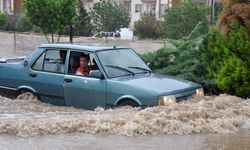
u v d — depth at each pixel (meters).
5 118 8.99
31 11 25.09
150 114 8.72
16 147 7.33
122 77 10.81
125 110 9.63
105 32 46.88
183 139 7.88
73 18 25.66
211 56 11.94
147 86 10.16
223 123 8.52
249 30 11.05
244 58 11.16
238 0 11.30
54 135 7.99
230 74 11.24
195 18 30.02
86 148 7.32
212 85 12.73
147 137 7.95
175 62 13.97
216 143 7.67
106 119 8.57
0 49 30.97
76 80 11.01
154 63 13.99
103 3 50.25
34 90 11.76
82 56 11.23
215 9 20.12
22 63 12.14
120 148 7.32
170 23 30.67
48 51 11.76
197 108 9.06
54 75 11.42
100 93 10.61
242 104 9.84
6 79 12.26
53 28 25.52
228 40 11.30
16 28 48.69
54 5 24.86
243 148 7.42
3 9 73.19
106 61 11.00
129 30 47.50
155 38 44.88
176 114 8.61
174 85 10.49
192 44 13.90
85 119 8.60
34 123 8.34
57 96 11.36
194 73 13.18
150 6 66.62
